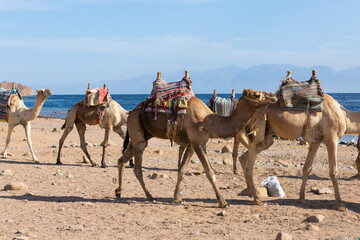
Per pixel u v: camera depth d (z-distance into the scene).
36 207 7.90
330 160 8.20
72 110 14.14
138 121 8.48
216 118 7.82
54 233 6.19
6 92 14.96
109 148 19.08
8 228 6.38
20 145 19.84
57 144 20.59
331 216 7.48
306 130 8.19
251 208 7.99
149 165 14.56
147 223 6.81
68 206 8.02
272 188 9.41
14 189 9.64
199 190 9.94
